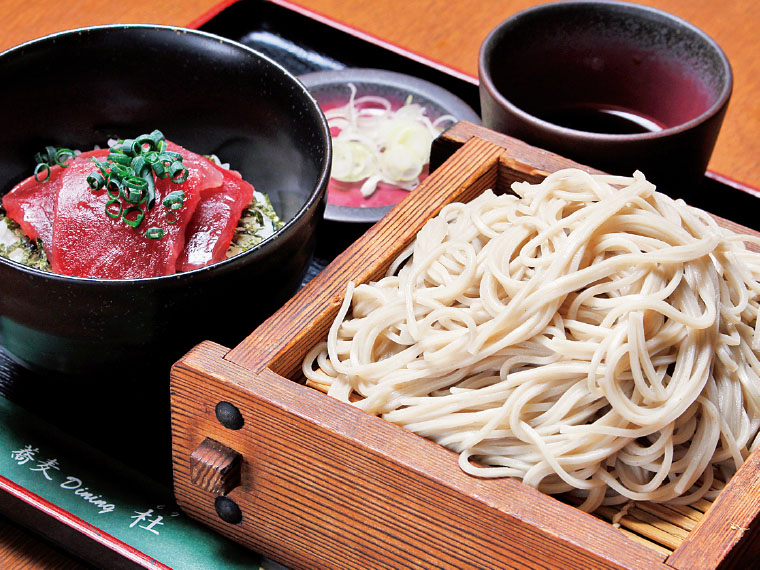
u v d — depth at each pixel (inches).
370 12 31.9
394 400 21.6
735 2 32.3
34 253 24.3
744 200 26.9
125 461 23.0
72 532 22.1
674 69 26.5
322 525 21.4
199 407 21.4
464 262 22.3
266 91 25.0
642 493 20.9
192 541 22.3
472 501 20.0
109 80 25.5
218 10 30.2
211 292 21.7
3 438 23.1
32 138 25.4
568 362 21.2
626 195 21.9
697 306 21.5
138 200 23.2
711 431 21.0
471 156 24.6
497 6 32.2
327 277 22.5
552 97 27.4
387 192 27.4
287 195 25.4
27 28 31.0
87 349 21.9
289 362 21.8
